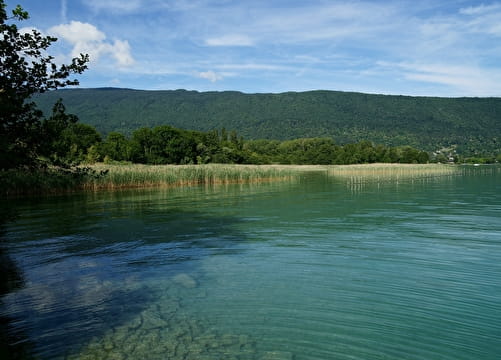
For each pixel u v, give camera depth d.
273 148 141.75
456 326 5.50
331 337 5.21
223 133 113.75
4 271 8.28
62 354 4.87
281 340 5.14
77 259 9.16
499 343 5.02
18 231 12.54
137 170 31.53
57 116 7.88
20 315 6.04
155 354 4.82
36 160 7.89
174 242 10.77
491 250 9.50
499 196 22.06
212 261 8.84
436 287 6.99
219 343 5.07
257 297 6.61
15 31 7.01
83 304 6.43
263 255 9.27
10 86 7.13
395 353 4.81
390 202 19.30
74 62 7.82
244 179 36.25
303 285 7.17
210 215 15.43
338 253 9.36
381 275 7.68
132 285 7.31
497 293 6.67
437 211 16.08
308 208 17.17
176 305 6.32
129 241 10.96
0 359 4.76
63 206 18.64
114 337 5.28
